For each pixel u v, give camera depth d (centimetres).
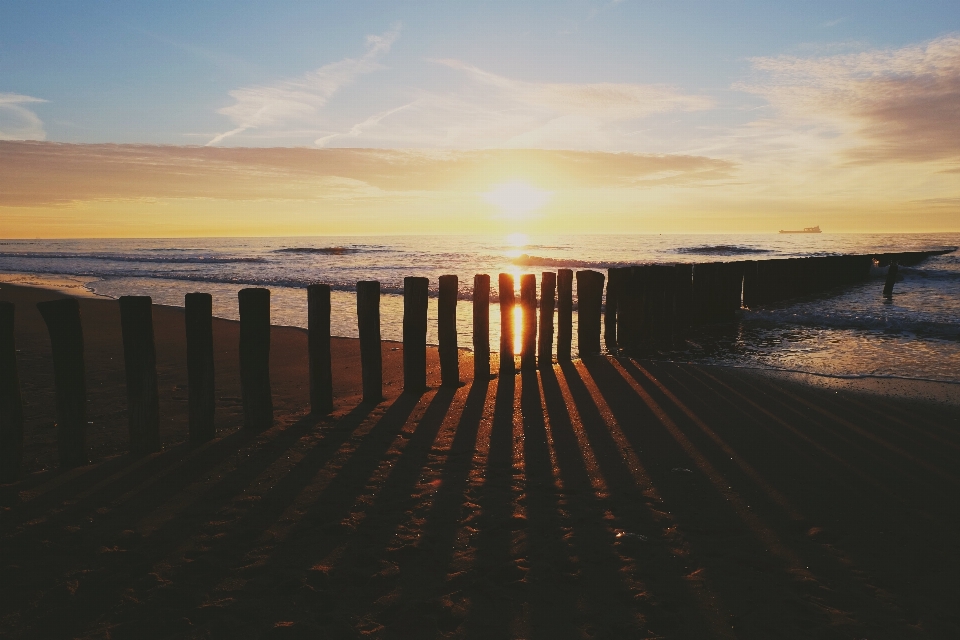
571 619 255
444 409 559
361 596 268
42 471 405
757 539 325
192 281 2261
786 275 1575
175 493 371
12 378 384
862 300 1608
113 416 539
